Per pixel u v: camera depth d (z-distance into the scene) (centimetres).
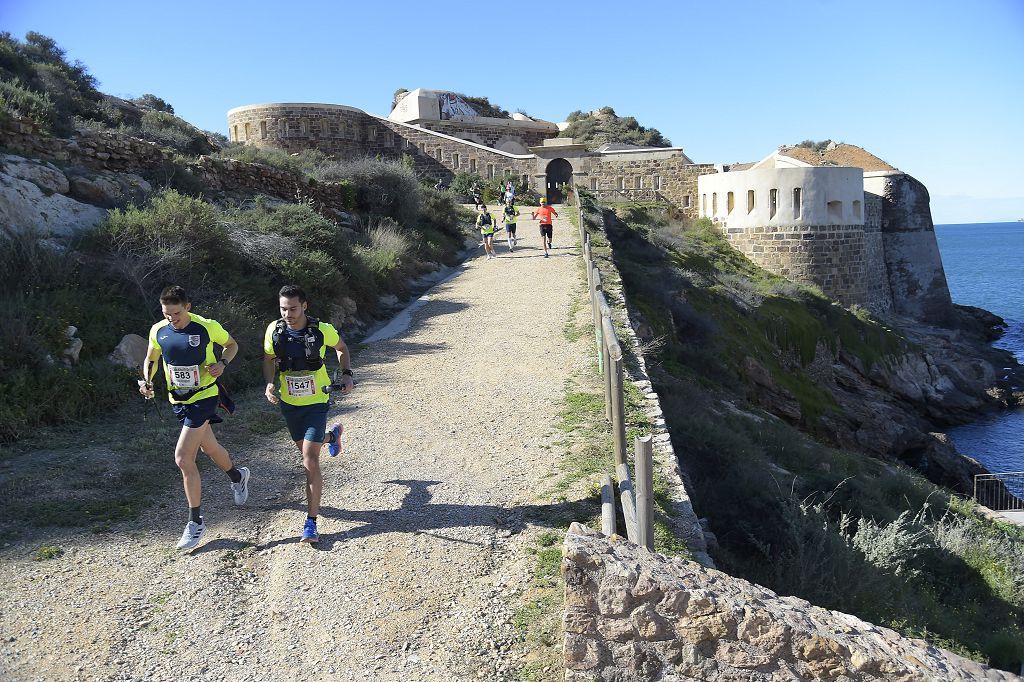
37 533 557
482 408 884
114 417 853
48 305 959
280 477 680
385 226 2228
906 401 3102
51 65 2744
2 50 2414
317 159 3772
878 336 3284
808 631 367
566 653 391
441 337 1322
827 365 2967
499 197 4272
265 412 882
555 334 1267
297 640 434
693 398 1320
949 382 3384
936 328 4162
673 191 4584
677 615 376
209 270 1273
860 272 3806
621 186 4653
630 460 688
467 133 5316
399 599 471
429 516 586
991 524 1385
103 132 1709
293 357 551
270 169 1939
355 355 1216
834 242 3716
